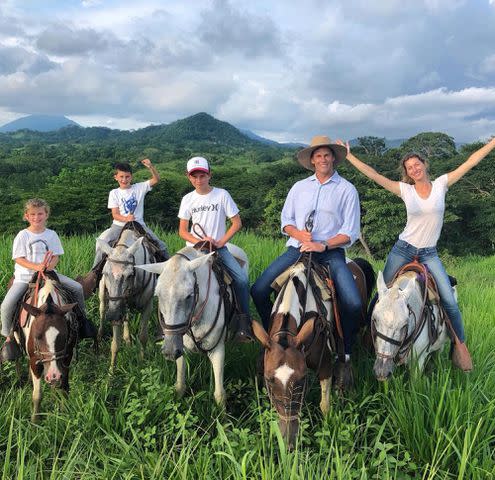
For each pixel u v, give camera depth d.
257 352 5.25
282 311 3.89
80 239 9.99
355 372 4.88
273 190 38.91
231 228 4.96
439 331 4.59
